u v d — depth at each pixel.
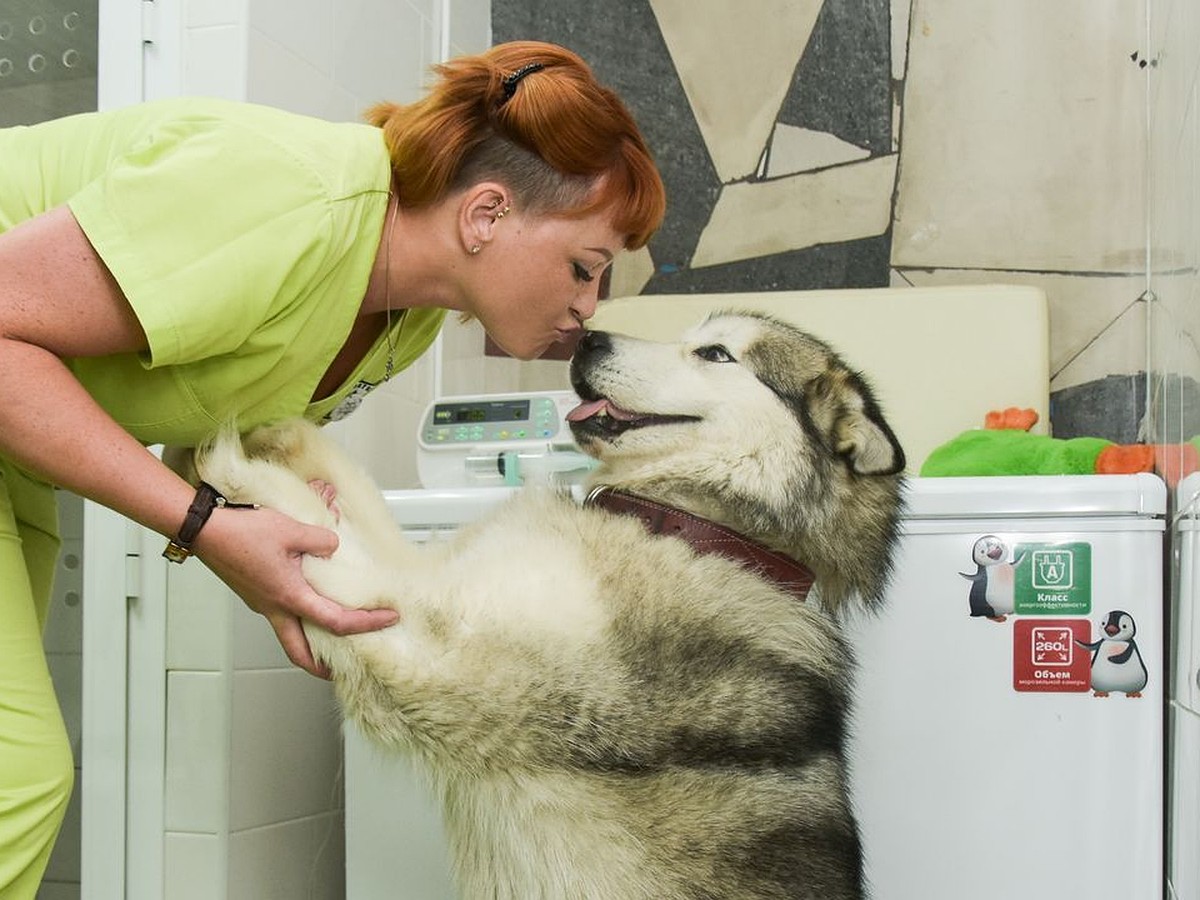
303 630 1.22
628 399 1.41
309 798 2.13
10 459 1.19
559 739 1.17
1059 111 2.52
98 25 2.01
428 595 1.22
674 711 1.19
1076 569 1.49
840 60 2.66
